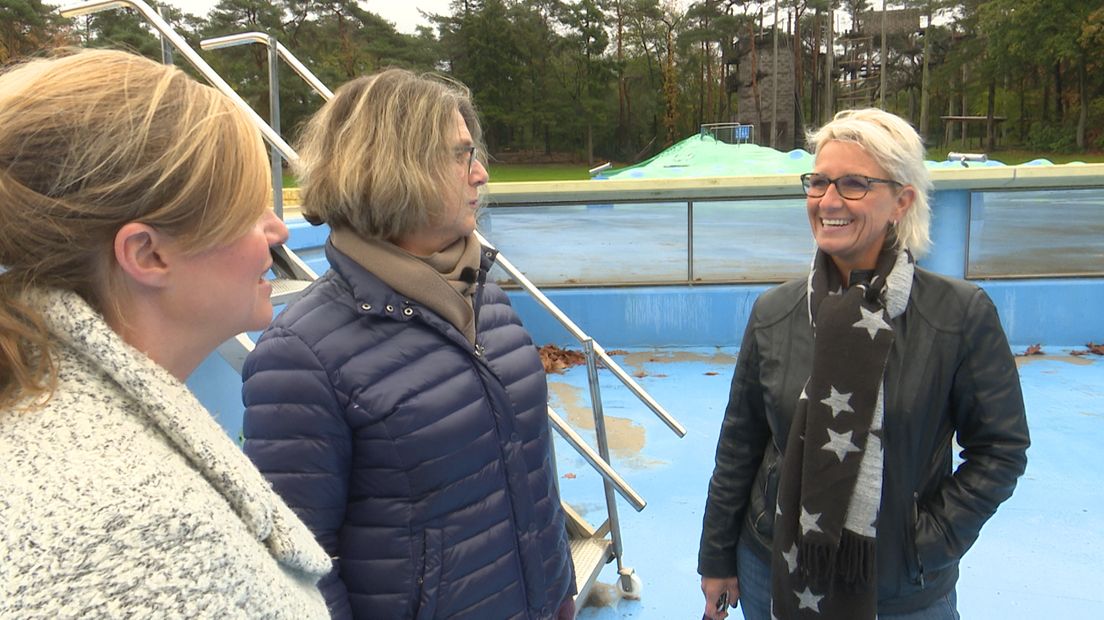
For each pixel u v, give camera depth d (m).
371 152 1.34
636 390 2.94
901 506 1.64
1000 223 6.52
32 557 0.53
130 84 0.67
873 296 1.64
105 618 0.53
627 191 6.62
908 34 71.62
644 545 3.49
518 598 1.47
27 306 0.63
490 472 1.43
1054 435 4.55
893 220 1.73
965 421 1.70
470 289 1.51
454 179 1.40
